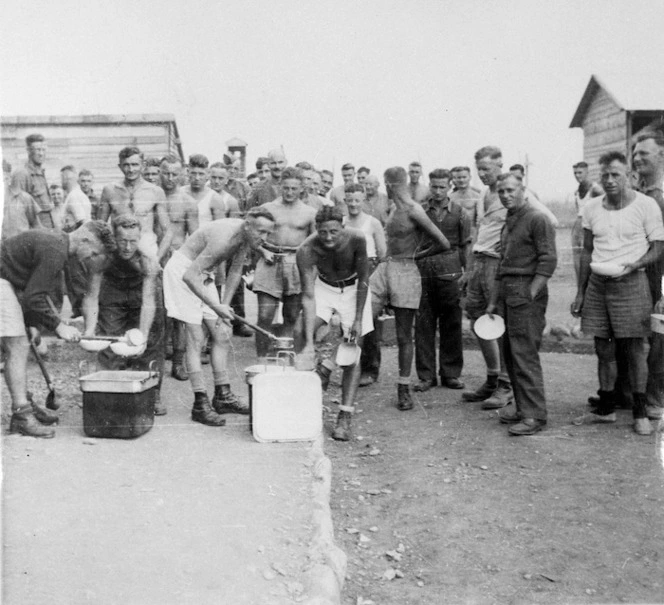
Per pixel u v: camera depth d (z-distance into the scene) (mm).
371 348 6605
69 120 7773
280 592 3012
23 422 4633
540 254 5047
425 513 4172
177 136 8164
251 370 4953
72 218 7086
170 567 3158
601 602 3344
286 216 6082
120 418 4633
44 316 4594
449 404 6031
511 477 4570
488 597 3387
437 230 5828
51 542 3314
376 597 3377
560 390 6293
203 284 4871
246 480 4062
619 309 5098
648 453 4871
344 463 4875
